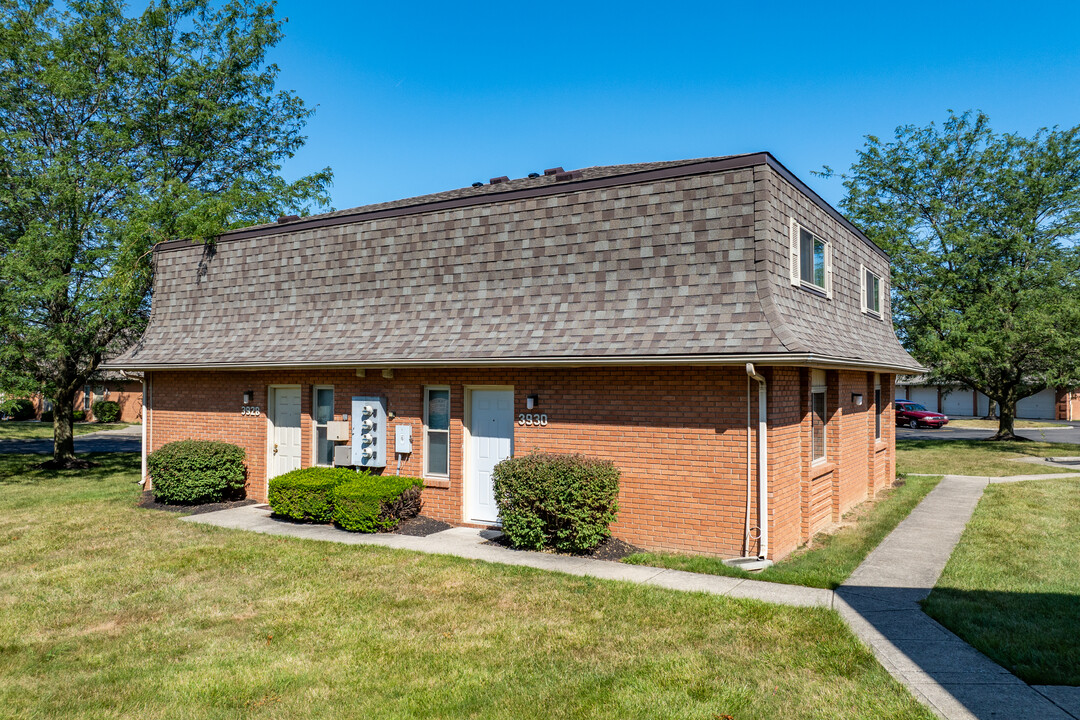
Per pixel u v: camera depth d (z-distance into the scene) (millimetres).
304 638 6758
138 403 43031
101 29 20141
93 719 5188
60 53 19250
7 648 6594
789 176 10469
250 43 22219
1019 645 6230
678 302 9859
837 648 6262
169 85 21047
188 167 22062
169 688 5684
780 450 9500
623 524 10094
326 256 13406
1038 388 28688
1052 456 23297
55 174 17797
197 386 15078
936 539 10789
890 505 13945
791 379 10164
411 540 10641
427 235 12242
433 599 7836
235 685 5727
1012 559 9469
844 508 12828
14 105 18984
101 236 18375
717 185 9789
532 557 9562
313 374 13453
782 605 7453
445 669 5996
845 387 12984
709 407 9523
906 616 7109
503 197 11492
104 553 10023
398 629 6961
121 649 6543
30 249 17094
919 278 26469
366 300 12812
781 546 9492
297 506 11977
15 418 42156
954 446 27078
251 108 22625
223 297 14727
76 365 20719
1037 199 25391
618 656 6207
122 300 17891
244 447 14250
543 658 6191
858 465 14062
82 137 19938
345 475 12156
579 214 10805
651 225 10227
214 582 8594
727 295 9570
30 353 17938
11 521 12359
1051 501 14242
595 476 9500
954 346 25250
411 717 5148
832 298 12539
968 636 6453
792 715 5078
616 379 10188
